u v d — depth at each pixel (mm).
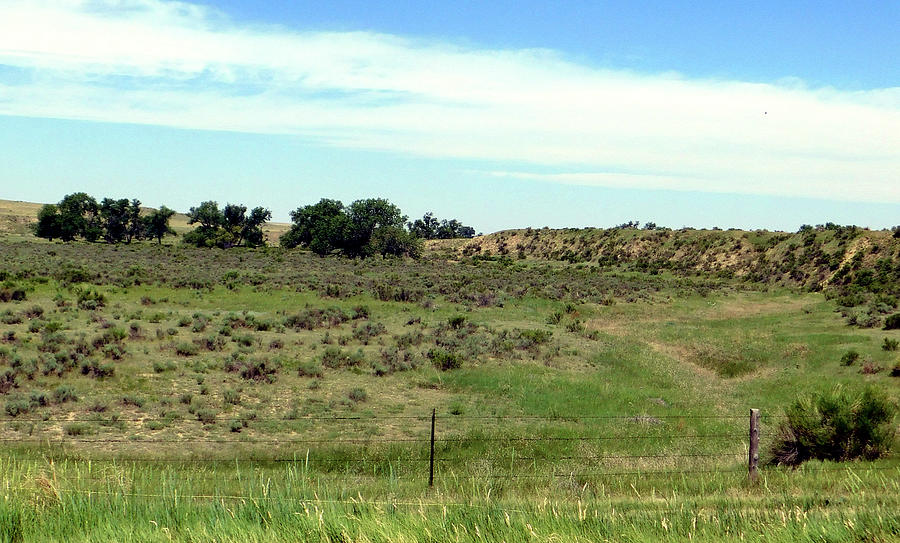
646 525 9094
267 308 52656
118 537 8711
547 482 15125
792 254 110500
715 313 66625
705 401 30859
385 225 134625
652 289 86188
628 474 16391
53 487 10312
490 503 10086
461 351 38375
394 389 30719
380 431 23656
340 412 26469
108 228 154125
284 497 10398
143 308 49625
